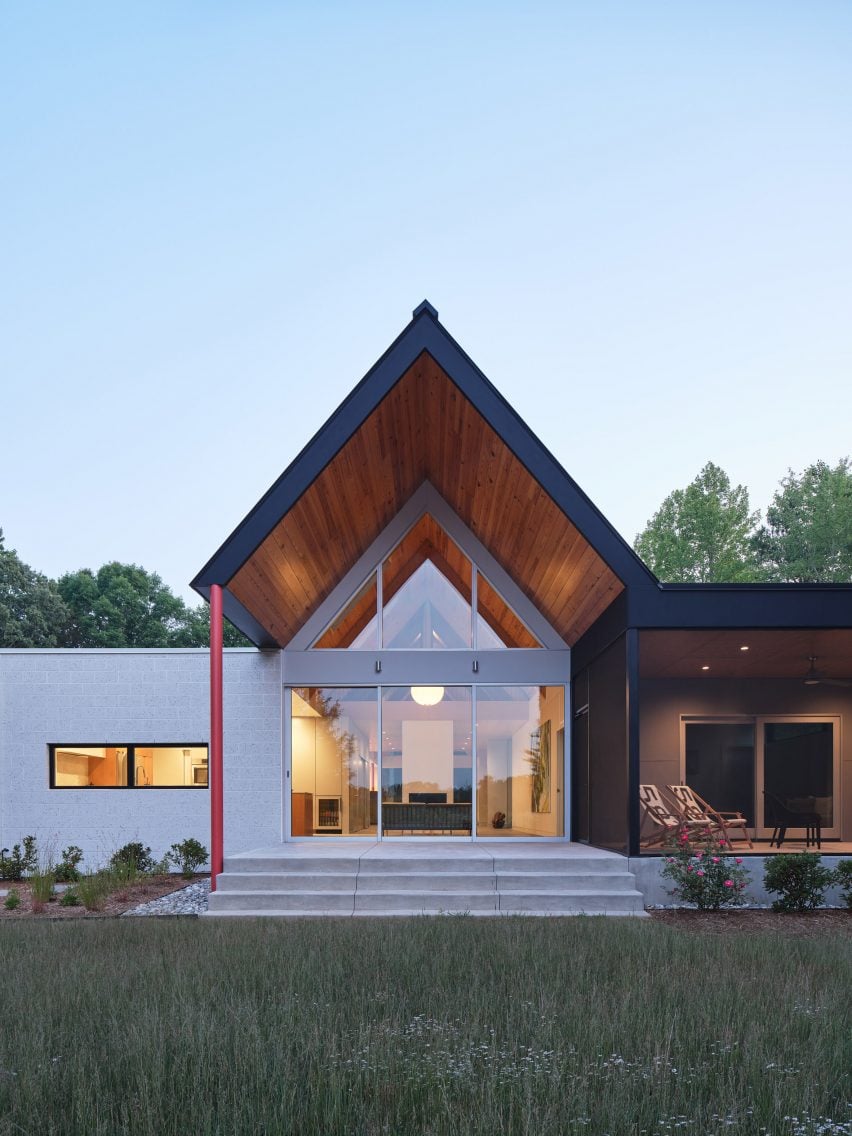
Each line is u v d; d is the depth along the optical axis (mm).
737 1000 5297
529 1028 4824
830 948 7219
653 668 16219
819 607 10859
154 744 15062
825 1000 5305
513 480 11477
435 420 12180
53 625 42094
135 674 15062
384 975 6164
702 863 10305
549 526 11555
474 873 10727
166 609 47656
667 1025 4777
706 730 17641
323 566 13508
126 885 12078
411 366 10844
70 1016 5176
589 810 13273
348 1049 4457
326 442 10789
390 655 14570
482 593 14781
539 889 10531
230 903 10266
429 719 14523
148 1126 3471
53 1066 4203
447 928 8164
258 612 12516
